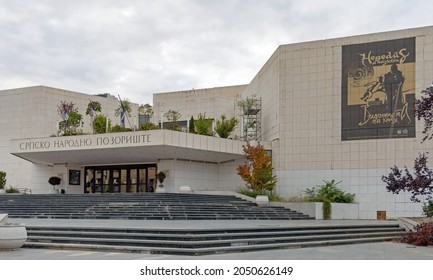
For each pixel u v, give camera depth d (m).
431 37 35.56
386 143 36.19
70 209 30.14
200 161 41.56
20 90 50.69
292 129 38.88
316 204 32.44
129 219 26.77
